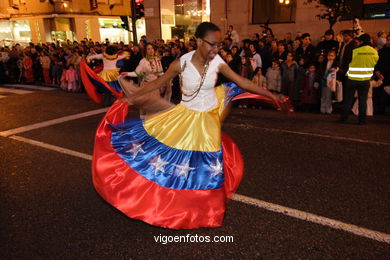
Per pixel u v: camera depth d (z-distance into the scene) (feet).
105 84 21.39
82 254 8.63
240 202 11.12
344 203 11.02
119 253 8.64
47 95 35.27
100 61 38.01
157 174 9.09
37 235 9.48
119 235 9.43
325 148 16.52
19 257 8.53
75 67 37.11
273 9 39.99
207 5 57.21
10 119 24.13
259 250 8.68
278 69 26.23
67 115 24.95
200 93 8.61
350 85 20.86
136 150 9.32
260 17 41.16
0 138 19.27
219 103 9.86
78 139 18.54
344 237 9.16
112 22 93.09
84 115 24.80
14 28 96.63
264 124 21.39
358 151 16.05
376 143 17.22
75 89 37.58
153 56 21.70
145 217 8.89
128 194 9.14
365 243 8.89
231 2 42.16
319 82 24.76
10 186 12.72
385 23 33.40
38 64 45.47
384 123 21.48
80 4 85.15
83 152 16.33
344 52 24.32
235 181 10.02
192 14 58.54
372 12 34.01
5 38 100.58
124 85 11.28
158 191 9.04
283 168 13.99
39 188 12.47
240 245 8.89
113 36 94.43
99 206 11.05
